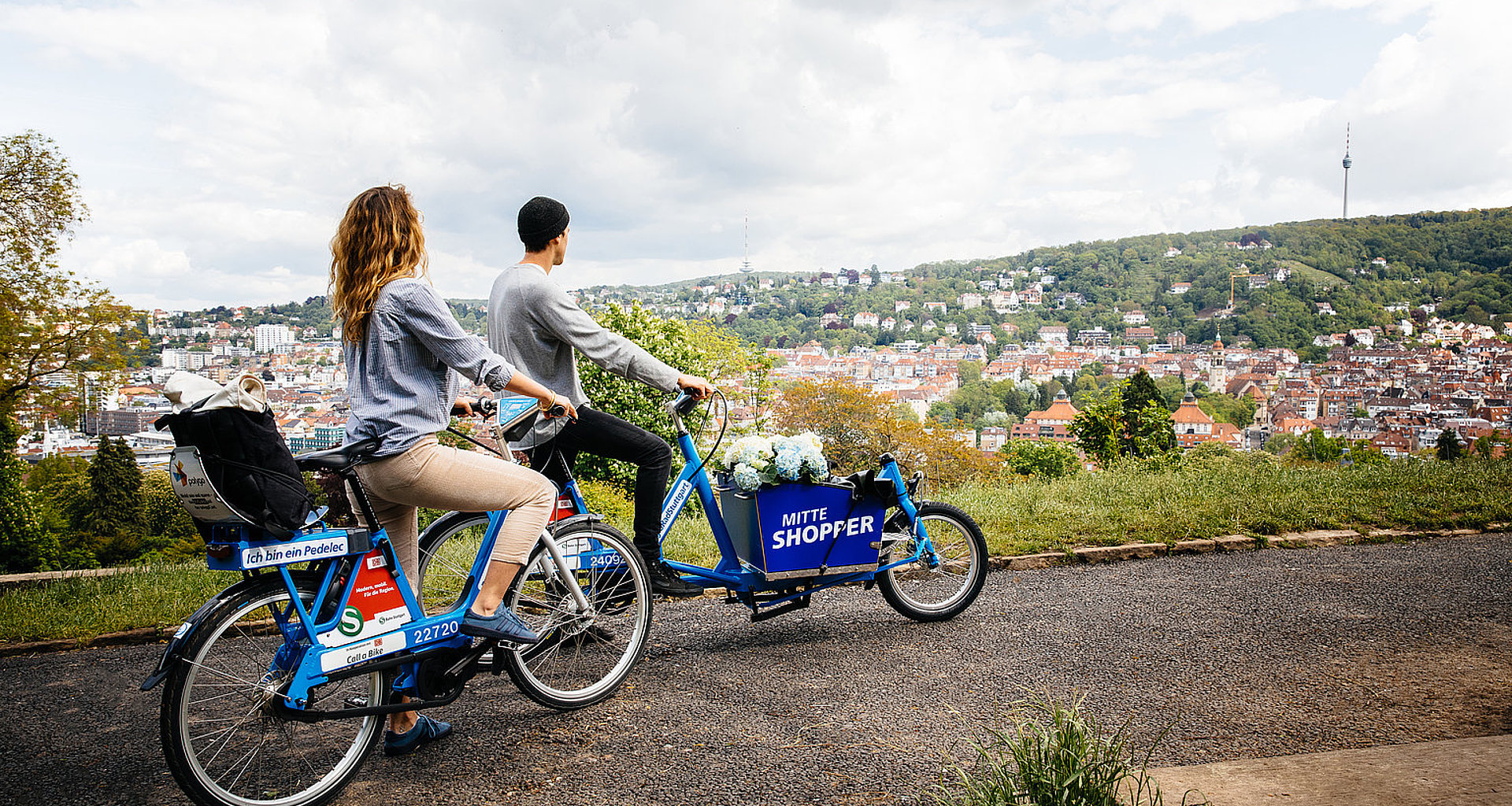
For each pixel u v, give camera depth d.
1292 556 5.56
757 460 3.87
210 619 2.53
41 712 3.38
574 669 3.53
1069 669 3.66
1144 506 6.75
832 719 3.18
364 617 2.77
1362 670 3.61
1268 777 2.45
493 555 3.01
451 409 3.20
